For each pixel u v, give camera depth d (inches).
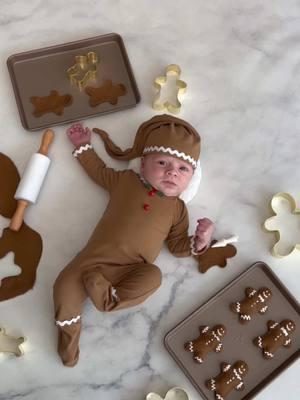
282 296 46.3
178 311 45.5
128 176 45.0
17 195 45.1
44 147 47.0
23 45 52.7
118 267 42.5
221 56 54.2
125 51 52.4
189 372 43.4
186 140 43.3
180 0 55.9
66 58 52.0
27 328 43.9
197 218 48.3
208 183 49.5
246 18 55.9
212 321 45.0
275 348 44.6
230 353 44.3
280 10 56.6
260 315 45.6
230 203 49.1
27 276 45.2
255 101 52.9
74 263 42.1
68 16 54.2
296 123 52.6
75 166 48.7
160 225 43.4
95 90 51.0
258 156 51.0
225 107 52.3
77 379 43.1
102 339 44.3
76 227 47.1
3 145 48.7
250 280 46.5
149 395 42.1
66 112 49.9
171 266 46.7
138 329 44.8
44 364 43.2
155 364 43.9
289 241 47.8
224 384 43.0
